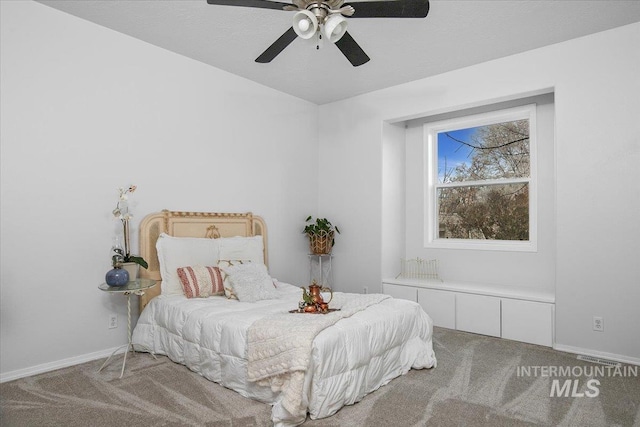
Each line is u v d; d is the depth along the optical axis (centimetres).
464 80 396
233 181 420
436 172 485
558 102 340
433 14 293
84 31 308
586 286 325
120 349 326
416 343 293
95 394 246
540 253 399
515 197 427
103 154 318
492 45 346
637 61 307
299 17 211
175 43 349
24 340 275
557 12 292
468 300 392
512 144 429
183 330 285
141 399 239
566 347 333
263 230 442
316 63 388
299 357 206
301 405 206
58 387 256
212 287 331
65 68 297
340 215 500
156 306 319
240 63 392
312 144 518
